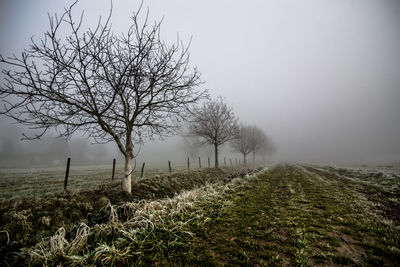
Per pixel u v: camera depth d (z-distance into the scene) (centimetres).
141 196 862
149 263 305
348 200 732
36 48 582
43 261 303
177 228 424
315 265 303
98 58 667
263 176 1588
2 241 403
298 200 735
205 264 302
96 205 672
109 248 312
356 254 334
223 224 477
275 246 364
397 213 581
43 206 583
